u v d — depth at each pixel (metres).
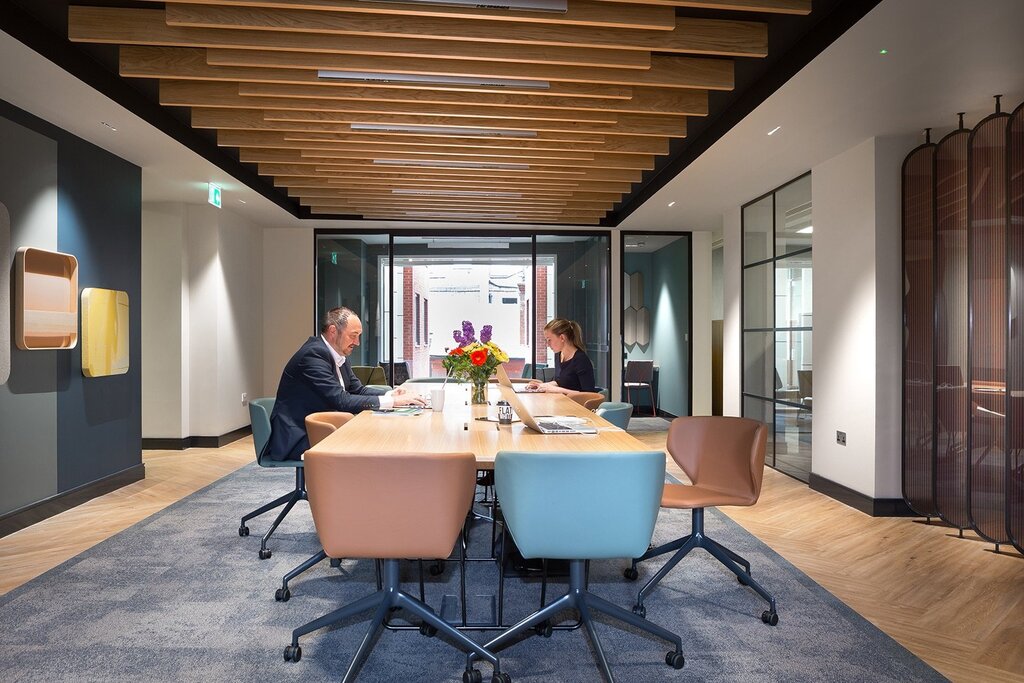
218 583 3.19
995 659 2.45
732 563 3.02
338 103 4.28
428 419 3.38
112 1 3.28
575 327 5.38
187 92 4.13
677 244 9.39
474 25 3.27
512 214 7.87
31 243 4.29
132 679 2.25
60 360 4.60
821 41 3.24
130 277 5.49
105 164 5.12
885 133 4.49
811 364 5.53
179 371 7.09
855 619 2.80
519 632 2.44
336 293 8.87
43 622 2.72
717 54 3.51
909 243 4.48
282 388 3.89
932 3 2.75
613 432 2.93
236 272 7.79
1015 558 3.63
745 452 3.11
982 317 3.94
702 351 9.05
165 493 5.11
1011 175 3.49
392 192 6.68
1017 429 3.51
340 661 2.40
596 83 4.01
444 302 9.02
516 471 2.19
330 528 2.19
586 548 2.24
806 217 5.64
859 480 4.73
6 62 3.48
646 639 2.60
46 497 4.42
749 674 2.32
